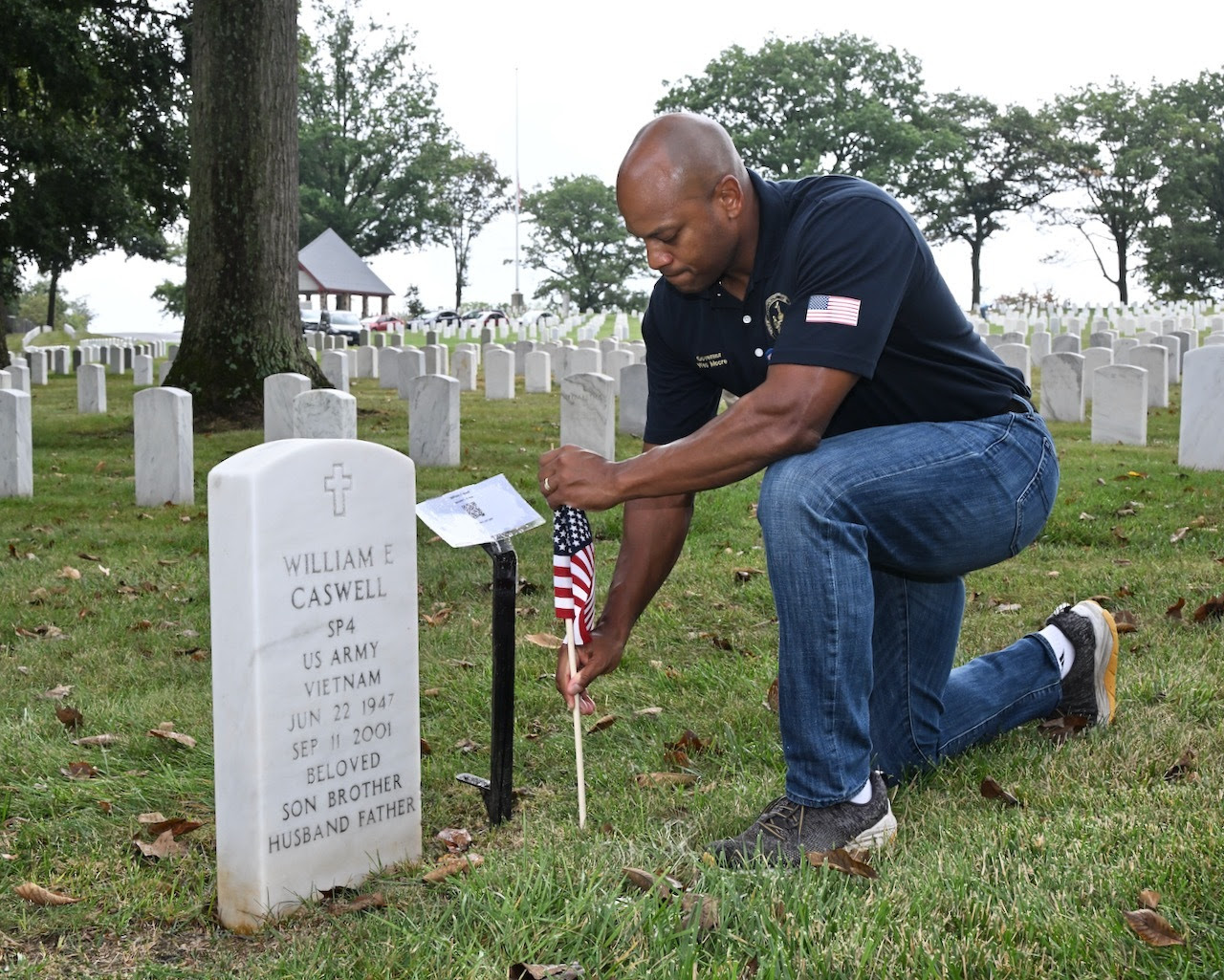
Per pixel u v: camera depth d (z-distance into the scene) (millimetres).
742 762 3473
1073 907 2277
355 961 2270
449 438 11117
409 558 2764
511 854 2775
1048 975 2072
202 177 15141
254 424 14867
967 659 4477
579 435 11461
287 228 15414
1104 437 12109
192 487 9438
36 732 3885
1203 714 3646
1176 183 76375
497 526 2951
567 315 68938
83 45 23797
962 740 3270
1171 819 2717
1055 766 3199
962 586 3113
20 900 2697
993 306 64250
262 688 2475
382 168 75562
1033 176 83000
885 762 3119
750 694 4137
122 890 2715
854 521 2590
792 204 2643
